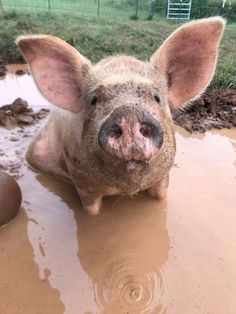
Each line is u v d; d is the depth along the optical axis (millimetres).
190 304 461
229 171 683
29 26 1499
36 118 851
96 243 548
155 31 1562
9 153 736
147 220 584
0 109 862
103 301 467
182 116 843
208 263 514
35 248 540
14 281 493
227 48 1291
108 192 556
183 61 520
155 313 452
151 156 384
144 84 438
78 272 505
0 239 554
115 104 411
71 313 454
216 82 964
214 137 786
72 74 517
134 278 494
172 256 525
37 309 459
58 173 656
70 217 593
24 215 594
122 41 1326
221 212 594
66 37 1337
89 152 458
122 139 368
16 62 1213
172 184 649
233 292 475
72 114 538
